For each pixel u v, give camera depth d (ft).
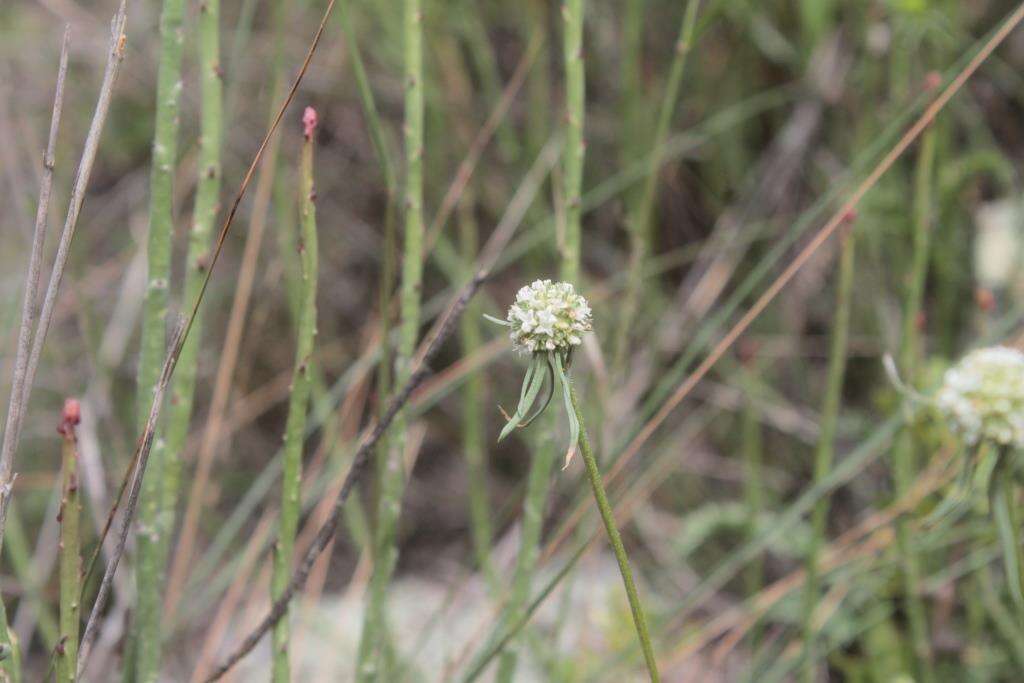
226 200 4.32
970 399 2.27
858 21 3.77
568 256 2.46
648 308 3.84
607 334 3.69
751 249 3.98
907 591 2.74
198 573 2.77
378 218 4.41
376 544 2.48
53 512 3.25
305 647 3.28
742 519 3.36
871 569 2.89
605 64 4.14
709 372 3.87
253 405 4.17
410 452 3.46
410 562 3.97
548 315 2.14
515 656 2.52
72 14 4.39
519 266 4.15
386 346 2.47
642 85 4.13
